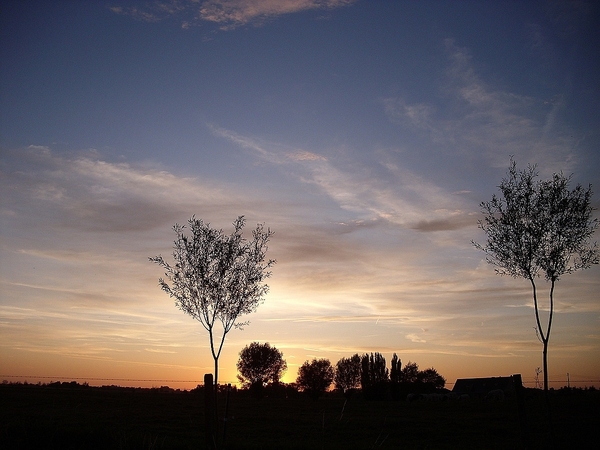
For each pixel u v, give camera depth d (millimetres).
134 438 21953
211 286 20750
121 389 145250
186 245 21188
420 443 32812
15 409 51781
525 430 18344
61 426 23312
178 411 57156
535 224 19453
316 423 46156
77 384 135625
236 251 21312
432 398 101062
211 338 20594
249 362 118562
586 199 19203
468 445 30984
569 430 35312
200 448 21734
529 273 19500
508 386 126000
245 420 49125
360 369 120500
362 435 37406
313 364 119125
